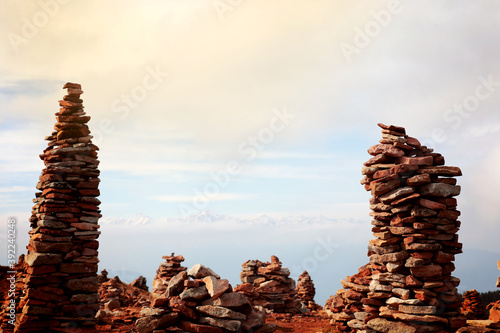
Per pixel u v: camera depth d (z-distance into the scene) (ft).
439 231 53.36
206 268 57.57
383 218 56.80
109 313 82.07
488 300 94.58
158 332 51.01
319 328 82.64
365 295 67.77
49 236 61.31
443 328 51.90
